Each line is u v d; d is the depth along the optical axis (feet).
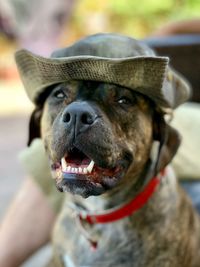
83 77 5.94
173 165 8.46
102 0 31.35
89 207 6.93
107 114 5.97
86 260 6.94
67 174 5.73
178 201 6.95
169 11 29.84
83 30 31.09
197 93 10.43
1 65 29.53
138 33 30.73
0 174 16.22
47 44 29.58
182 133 8.79
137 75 5.85
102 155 5.70
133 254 6.72
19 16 28.91
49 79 6.14
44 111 6.56
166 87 6.15
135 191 6.66
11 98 25.84
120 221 6.75
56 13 29.32
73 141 5.63
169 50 10.32
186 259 6.84
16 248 9.16
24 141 19.63
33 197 9.27
